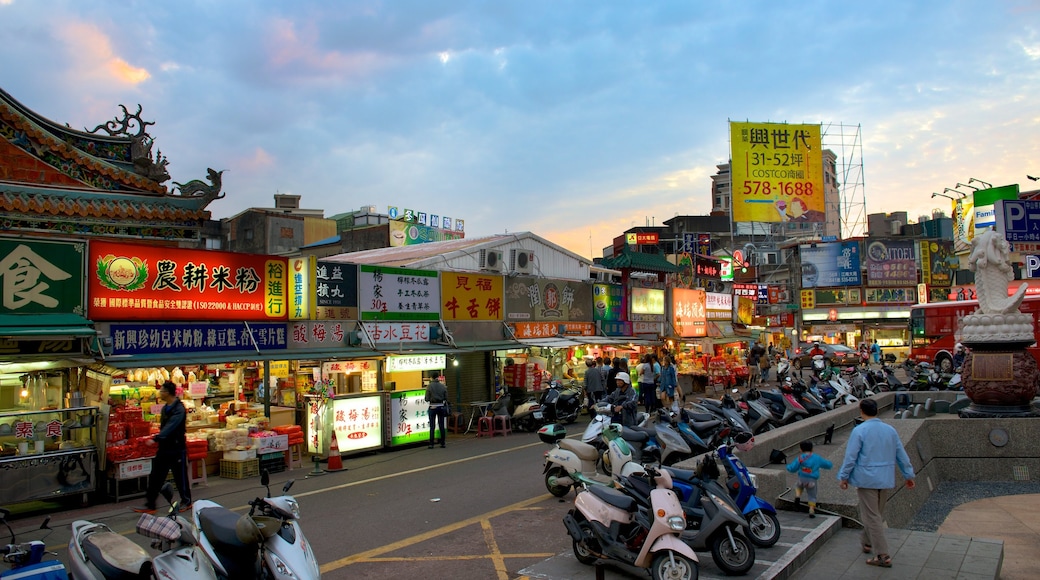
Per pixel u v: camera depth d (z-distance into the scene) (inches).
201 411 512.7
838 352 1551.4
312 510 378.3
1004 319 498.0
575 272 978.1
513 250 787.4
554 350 858.1
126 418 417.4
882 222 2511.1
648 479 281.7
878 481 278.1
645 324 1026.1
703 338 1146.0
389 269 617.6
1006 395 495.5
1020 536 346.3
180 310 466.9
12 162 434.9
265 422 511.2
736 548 265.0
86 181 464.8
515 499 402.0
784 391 681.6
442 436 605.3
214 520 219.3
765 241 2474.2
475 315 714.2
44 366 407.5
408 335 633.0
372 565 284.5
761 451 437.1
